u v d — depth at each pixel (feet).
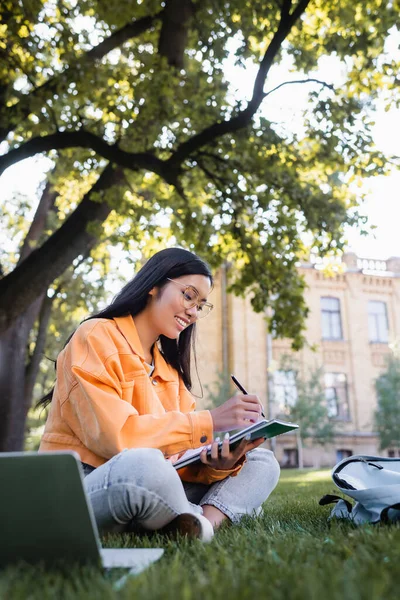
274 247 26.35
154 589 3.38
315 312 67.05
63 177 33.94
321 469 48.60
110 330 7.06
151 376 7.89
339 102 24.98
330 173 27.86
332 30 26.02
